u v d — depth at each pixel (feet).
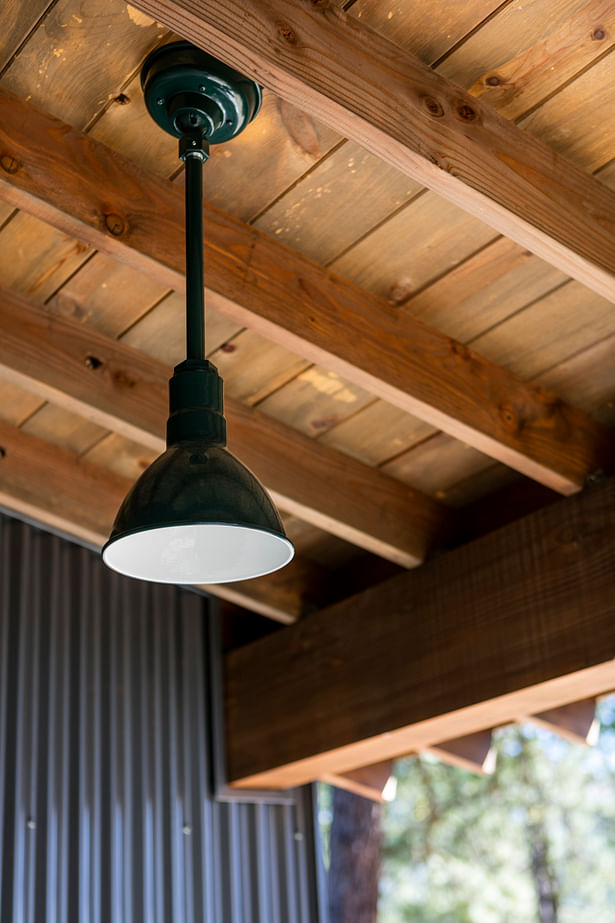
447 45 8.16
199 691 15.21
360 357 10.32
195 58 8.11
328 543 14.69
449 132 8.24
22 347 10.83
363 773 14.94
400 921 35.78
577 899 33.88
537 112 8.65
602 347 11.07
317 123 8.87
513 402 11.41
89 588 14.62
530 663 11.76
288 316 9.95
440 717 12.50
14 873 12.80
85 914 13.23
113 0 7.97
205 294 9.53
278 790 15.55
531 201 8.61
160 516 6.63
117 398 11.34
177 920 13.96
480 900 35.24
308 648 14.34
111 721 14.26
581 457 11.83
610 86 8.45
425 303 10.73
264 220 9.93
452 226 9.83
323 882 15.53
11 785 13.14
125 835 13.91
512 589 12.18
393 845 35.32
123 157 9.43
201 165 8.20
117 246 9.23
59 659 14.03
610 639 11.12
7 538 14.01
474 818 34.91
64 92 8.84
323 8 7.77
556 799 34.40
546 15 7.95
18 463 12.99
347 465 12.90
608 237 9.06
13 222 10.05
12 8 8.10
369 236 10.02
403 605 13.32
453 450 12.70
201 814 14.66
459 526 13.57
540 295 10.49
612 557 11.35
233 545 7.47
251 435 12.20
